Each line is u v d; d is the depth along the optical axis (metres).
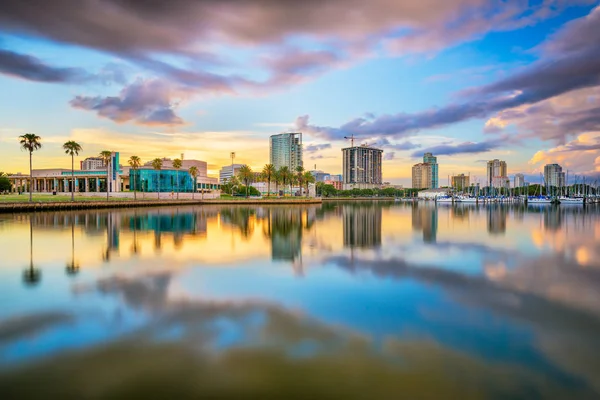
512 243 34.72
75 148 95.75
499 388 9.51
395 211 99.00
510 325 13.52
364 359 10.91
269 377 9.89
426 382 9.73
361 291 17.88
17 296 16.66
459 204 164.75
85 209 87.81
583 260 25.91
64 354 11.12
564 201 172.50
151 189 158.12
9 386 9.51
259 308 15.28
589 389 9.47
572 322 13.81
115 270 22.11
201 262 24.77
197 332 12.73
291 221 60.72
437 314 14.65
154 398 9.00
